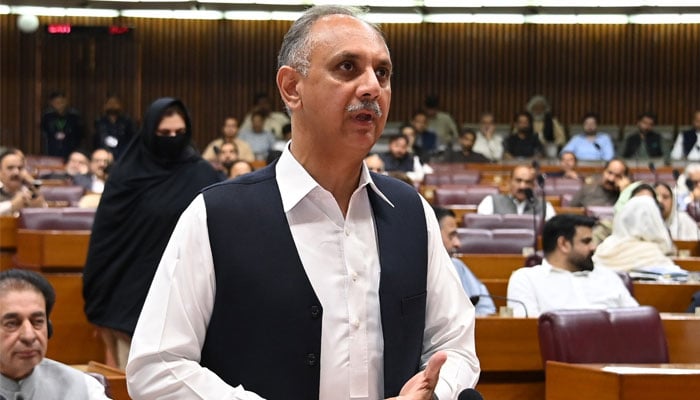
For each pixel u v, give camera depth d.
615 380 5.06
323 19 2.54
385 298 2.55
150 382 2.47
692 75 25.89
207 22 25.84
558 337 5.66
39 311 3.78
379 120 2.52
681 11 24.67
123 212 6.48
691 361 6.62
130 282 6.46
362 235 2.60
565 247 7.35
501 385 6.62
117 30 25.22
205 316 2.51
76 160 15.00
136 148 6.62
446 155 19.89
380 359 2.54
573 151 20.70
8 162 10.29
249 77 25.97
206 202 2.54
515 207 12.42
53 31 25.05
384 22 25.94
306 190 2.54
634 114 25.98
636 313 5.84
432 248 2.71
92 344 7.97
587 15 25.08
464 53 26.06
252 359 2.48
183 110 6.59
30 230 9.12
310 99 2.51
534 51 26.00
